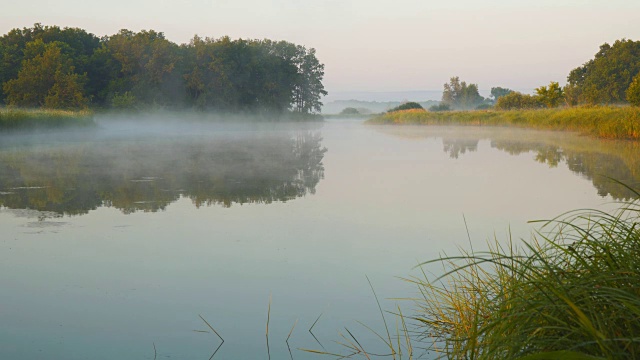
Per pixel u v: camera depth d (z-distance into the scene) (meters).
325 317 3.16
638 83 29.22
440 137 22.06
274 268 4.11
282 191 7.84
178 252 4.58
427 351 2.69
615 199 6.63
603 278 2.12
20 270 4.09
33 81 37.53
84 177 9.50
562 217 5.59
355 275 3.91
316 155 14.05
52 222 5.78
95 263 4.26
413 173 9.79
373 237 5.03
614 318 1.99
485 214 5.95
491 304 2.87
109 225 5.62
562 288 2.07
